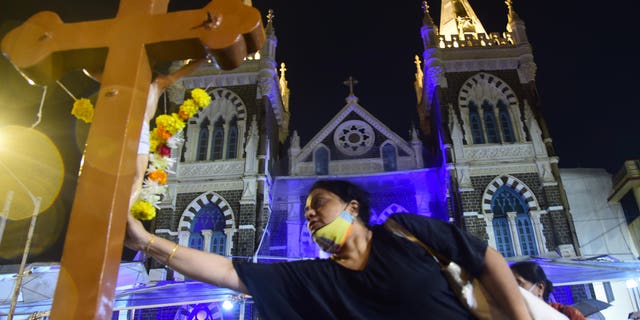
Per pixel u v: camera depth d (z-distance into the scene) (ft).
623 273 62.49
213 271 8.68
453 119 88.79
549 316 8.77
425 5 101.45
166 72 10.99
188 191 86.63
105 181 8.23
